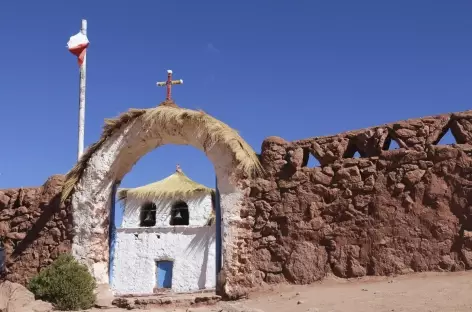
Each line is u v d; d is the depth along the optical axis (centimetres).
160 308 1232
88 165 1452
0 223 1561
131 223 3394
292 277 1238
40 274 1289
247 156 1324
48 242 1471
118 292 3281
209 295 1295
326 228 1232
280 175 1312
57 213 1483
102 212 1435
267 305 1100
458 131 1155
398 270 1139
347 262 1192
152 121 1382
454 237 1105
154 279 3275
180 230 3319
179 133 1388
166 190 3394
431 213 1137
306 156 1316
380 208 1186
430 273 1104
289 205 1281
